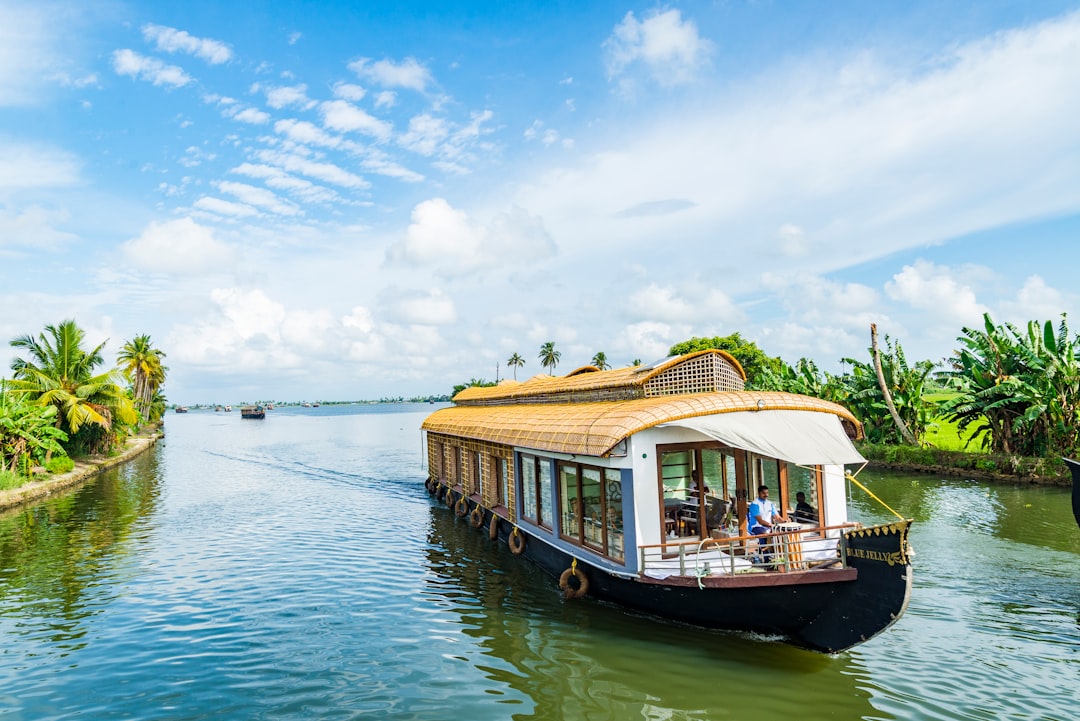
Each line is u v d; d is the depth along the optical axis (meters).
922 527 19.83
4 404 30.36
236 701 9.52
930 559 16.41
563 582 13.46
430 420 29.50
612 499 12.47
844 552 9.76
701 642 10.98
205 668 10.66
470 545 19.23
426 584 15.27
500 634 11.84
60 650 11.49
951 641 11.17
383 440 72.56
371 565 17.09
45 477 32.06
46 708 9.38
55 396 35.09
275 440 72.69
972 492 25.83
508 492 18.64
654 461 11.59
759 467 13.34
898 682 9.62
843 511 12.62
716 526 12.59
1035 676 9.84
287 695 9.67
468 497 22.66
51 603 14.13
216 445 63.88
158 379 75.88
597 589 12.95
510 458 18.22
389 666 10.63
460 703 9.30
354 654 11.16
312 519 23.73
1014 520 20.64
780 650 10.62
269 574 16.31
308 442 68.81
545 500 15.79
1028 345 29.58
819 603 9.86
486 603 13.68
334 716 9.02
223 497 29.14
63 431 35.78
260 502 27.72
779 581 9.85
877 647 10.91
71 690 9.94
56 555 18.44
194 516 24.44
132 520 23.67
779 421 11.45
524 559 17.28
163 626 12.66
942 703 9.01
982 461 29.66
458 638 11.75
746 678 9.74
